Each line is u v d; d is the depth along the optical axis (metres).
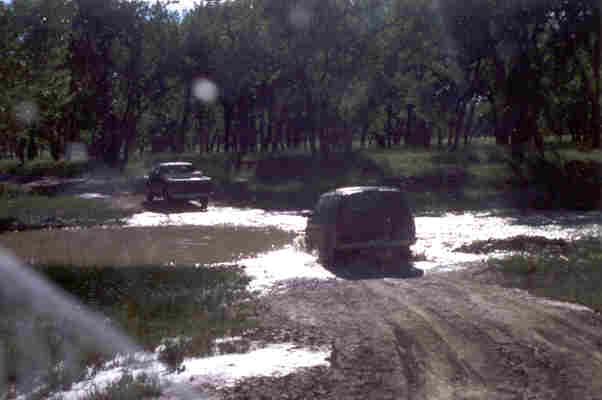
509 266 12.32
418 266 13.44
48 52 22.84
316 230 15.12
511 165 37.38
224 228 21.94
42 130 51.97
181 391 5.79
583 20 43.31
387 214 13.88
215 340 7.75
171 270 12.95
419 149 52.94
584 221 21.77
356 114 58.88
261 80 56.47
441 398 5.59
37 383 6.11
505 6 44.28
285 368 6.43
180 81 58.91
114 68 54.25
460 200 29.81
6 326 8.25
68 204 31.61
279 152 52.78
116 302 10.14
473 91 54.28
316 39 46.31
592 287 10.26
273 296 10.48
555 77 49.03
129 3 53.00
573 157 37.84
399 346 7.22
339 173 40.88
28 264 13.96
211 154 58.97
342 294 10.47
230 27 54.84
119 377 6.22
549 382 5.93
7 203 32.41
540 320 8.30
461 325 8.11
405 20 49.22
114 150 59.59
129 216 26.80
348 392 5.75
